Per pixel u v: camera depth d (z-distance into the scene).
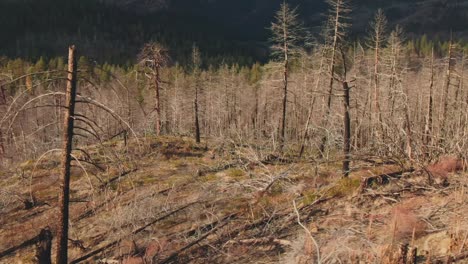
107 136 9.20
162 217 18.12
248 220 16.89
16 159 29.16
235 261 14.11
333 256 11.99
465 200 14.52
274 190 19.86
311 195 17.84
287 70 35.75
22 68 77.69
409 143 20.42
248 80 96.50
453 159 18.75
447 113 41.62
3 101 7.68
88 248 16.58
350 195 17.02
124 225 17.80
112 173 24.55
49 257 13.75
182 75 85.19
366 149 22.44
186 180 24.52
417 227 13.04
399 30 40.84
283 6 34.22
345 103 20.59
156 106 42.03
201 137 49.53
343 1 28.75
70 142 8.38
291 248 13.90
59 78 7.99
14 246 17.88
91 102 8.25
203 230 16.81
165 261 14.55
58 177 25.59
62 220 8.62
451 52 38.78
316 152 28.09
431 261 10.97
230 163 28.14
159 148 33.44
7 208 21.88
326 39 30.42
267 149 30.62
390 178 17.55
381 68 40.31
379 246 11.95
